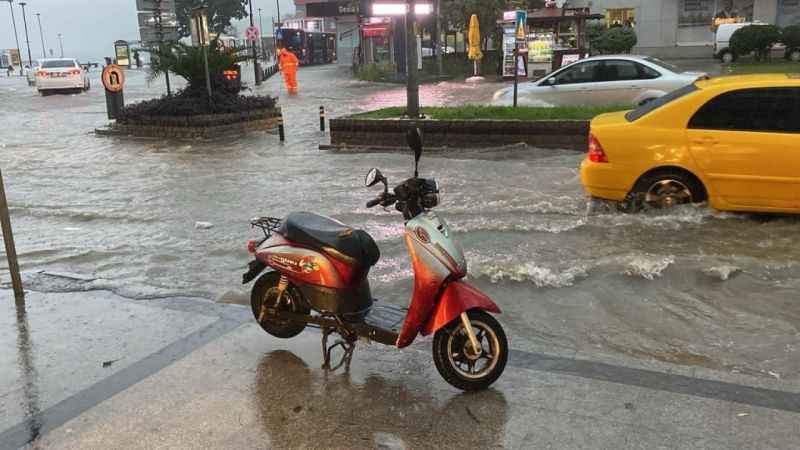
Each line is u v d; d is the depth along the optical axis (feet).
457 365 13.24
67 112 83.97
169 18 90.89
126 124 61.41
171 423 12.36
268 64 197.47
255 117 62.08
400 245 23.58
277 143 52.54
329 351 14.46
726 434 11.33
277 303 15.17
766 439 11.15
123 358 15.14
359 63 132.87
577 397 12.72
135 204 32.30
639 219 24.73
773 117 23.45
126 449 11.62
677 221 24.30
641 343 15.67
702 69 80.12
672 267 19.99
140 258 23.75
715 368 14.42
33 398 13.46
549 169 35.65
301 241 14.60
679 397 12.57
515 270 19.95
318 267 14.19
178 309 18.12
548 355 14.55
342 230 14.42
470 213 27.12
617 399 12.59
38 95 111.96
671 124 24.56
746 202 24.06
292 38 175.22
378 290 19.52
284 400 13.06
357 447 11.44
